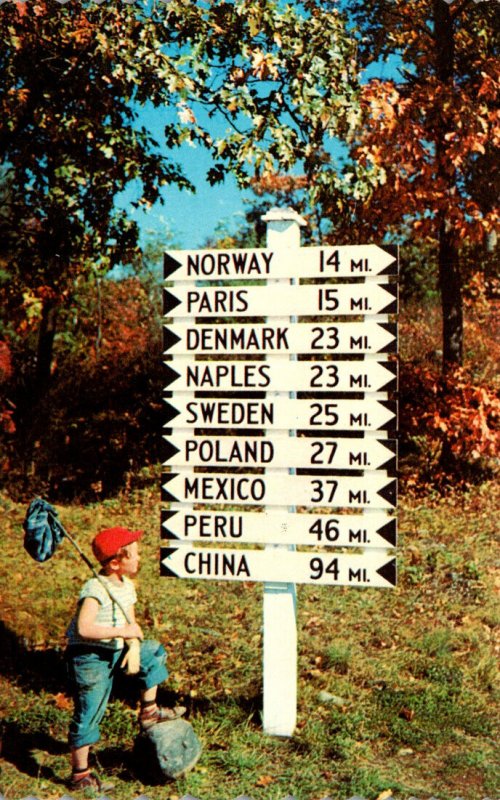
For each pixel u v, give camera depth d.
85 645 4.99
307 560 5.73
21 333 16.77
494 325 16.30
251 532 5.80
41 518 5.33
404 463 12.72
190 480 5.89
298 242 5.79
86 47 9.57
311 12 9.85
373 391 5.66
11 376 15.76
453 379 12.42
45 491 13.29
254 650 7.29
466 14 12.36
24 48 10.00
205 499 5.87
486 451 11.84
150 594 8.68
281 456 5.78
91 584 5.06
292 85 9.28
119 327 19.03
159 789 5.01
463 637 7.75
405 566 9.43
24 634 7.37
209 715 6.05
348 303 5.69
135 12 9.05
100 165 11.41
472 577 9.20
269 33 9.34
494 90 11.36
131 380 16.38
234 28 9.23
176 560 5.89
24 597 8.32
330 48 9.62
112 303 19.58
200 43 8.98
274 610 5.83
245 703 6.29
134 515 12.00
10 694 6.33
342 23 9.86
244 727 5.86
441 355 15.36
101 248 12.28
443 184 11.44
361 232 12.26
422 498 11.99
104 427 14.96
